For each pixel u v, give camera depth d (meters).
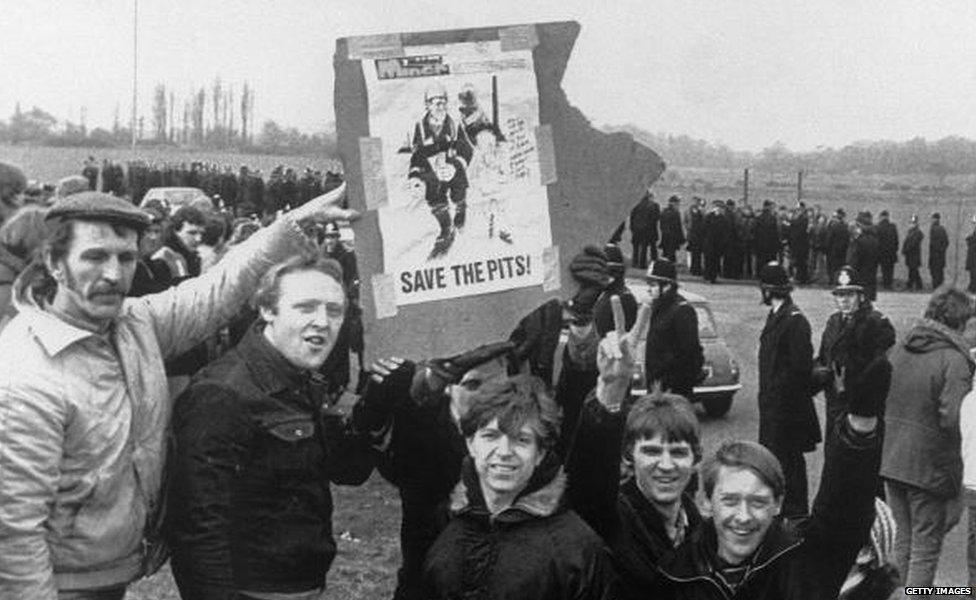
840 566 3.81
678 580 3.70
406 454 4.37
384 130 4.04
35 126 52.44
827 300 24.94
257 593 3.74
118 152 52.19
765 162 52.19
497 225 4.14
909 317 22.31
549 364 5.48
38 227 4.48
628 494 3.91
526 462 3.51
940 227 28.48
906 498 7.13
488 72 4.11
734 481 3.65
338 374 11.15
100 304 3.55
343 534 8.18
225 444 3.68
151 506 3.75
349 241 16.89
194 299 4.05
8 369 3.48
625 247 34.47
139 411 3.69
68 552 3.57
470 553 3.56
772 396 8.84
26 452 3.41
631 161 4.25
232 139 53.66
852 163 52.03
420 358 4.11
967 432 6.36
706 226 28.31
